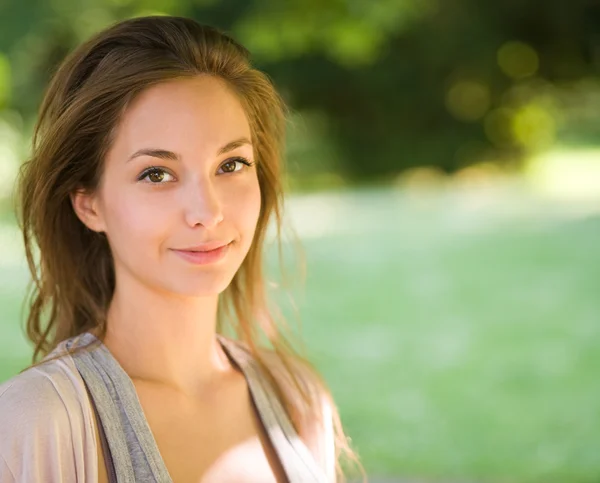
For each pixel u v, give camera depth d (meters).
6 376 7.62
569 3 25.11
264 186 1.98
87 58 1.66
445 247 13.91
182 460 1.68
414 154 26.58
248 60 1.82
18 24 20.06
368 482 5.33
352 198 20.88
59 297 1.84
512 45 26.23
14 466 1.46
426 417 6.63
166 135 1.58
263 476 1.76
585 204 18.44
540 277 11.66
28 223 1.80
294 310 2.33
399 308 10.12
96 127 1.62
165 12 20.33
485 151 26.89
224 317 2.15
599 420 6.57
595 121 27.89
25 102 20.53
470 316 9.72
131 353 1.71
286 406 1.95
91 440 1.52
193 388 1.76
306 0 20.12
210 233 1.60
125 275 1.70
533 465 5.70
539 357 8.27
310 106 26.42
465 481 5.42
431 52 25.88
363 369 7.87
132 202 1.60
